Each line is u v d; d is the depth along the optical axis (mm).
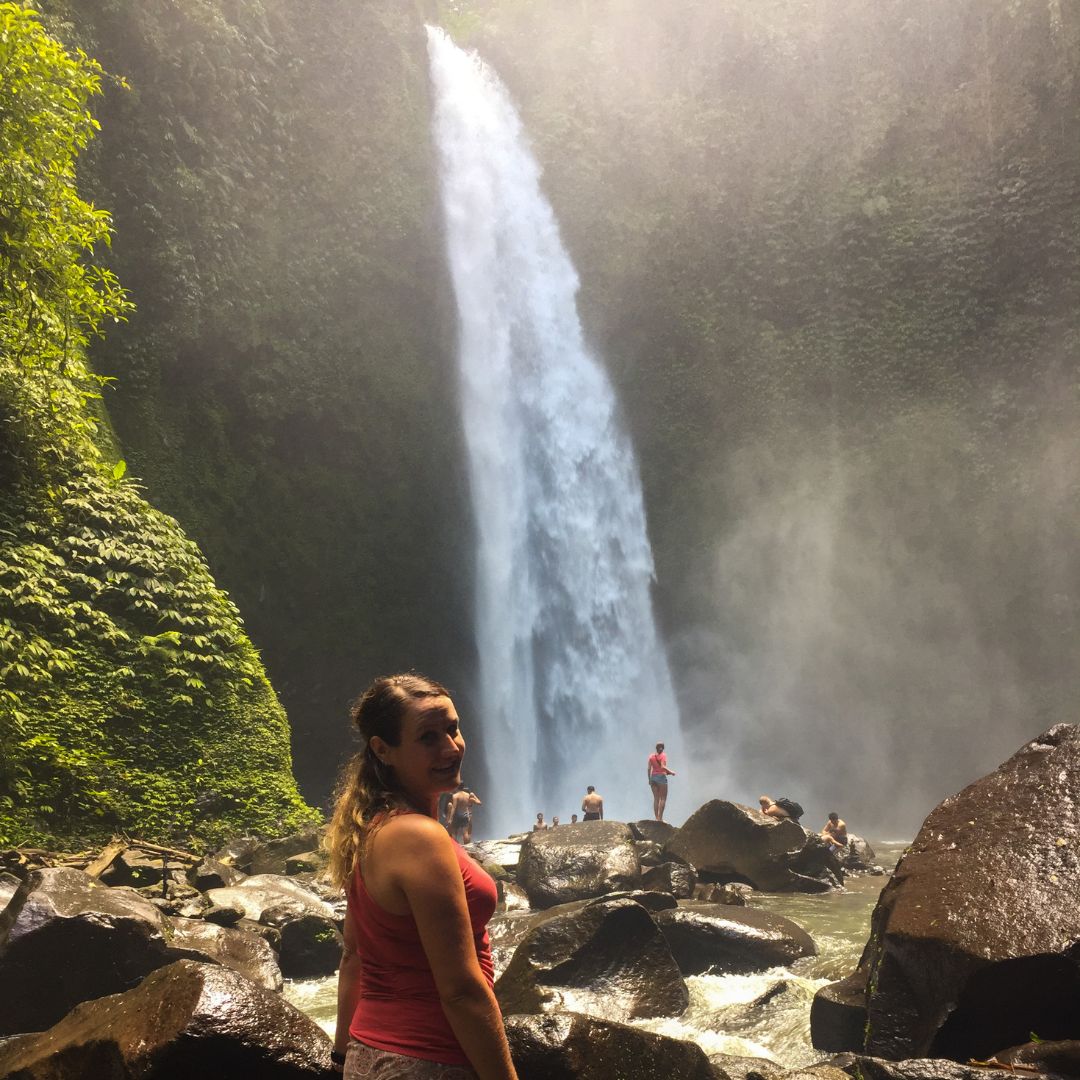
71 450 13219
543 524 27578
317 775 23328
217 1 21719
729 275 29219
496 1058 2137
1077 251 26016
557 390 28531
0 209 10758
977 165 27406
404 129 26203
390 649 24625
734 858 12547
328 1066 3566
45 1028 6594
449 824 16234
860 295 28297
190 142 21281
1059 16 26188
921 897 5520
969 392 26984
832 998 5996
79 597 12398
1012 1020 4922
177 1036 3451
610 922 7055
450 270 26781
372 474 24953
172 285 20906
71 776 11359
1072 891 5180
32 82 10703
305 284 23938
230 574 21656
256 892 9453
